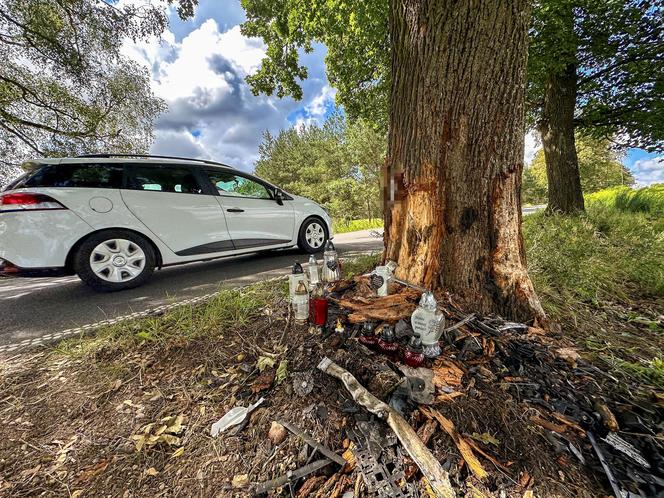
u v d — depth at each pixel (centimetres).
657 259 306
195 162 357
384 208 231
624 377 138
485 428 109
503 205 193
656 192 682
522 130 192
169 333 189
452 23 177
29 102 825
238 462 106
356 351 152
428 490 90
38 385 149
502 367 141
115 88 887
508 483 92
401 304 179
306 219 466
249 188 405
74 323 218
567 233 405
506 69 180
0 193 249
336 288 216
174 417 127
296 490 95
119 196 293
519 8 174
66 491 98
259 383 140
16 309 248
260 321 197
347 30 587
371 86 724
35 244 252
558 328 182
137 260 304
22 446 115
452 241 201
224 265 421
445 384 128
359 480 95
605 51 560
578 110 700
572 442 104
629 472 94
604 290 254
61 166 273
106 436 119
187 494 97
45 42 732
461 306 191
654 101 589
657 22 509
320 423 116
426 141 194
